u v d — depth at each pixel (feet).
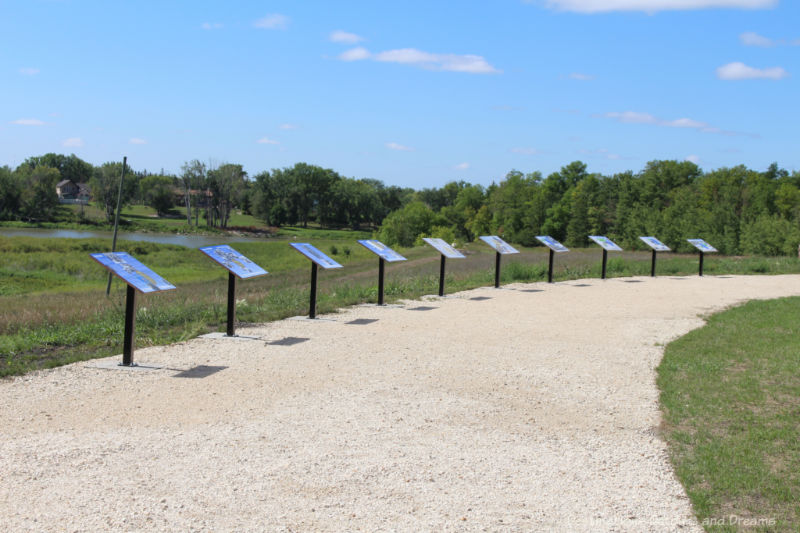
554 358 32.35
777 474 17.94
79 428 20.84
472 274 74.59
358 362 30.78
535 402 24.97
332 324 40.93
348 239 337.72
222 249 37.27
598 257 111.55
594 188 302.66
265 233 367.45
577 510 15.76
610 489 17.03
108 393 24.93
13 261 145.28
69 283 120.26
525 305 50.62
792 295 57.98
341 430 21.16
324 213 439.63
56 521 14.42
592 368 30.42
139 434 20.38
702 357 32.19
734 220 144.77
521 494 16.60
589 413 23.65
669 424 22.35
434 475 17.66
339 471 17.75
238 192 384.68
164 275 140.15
